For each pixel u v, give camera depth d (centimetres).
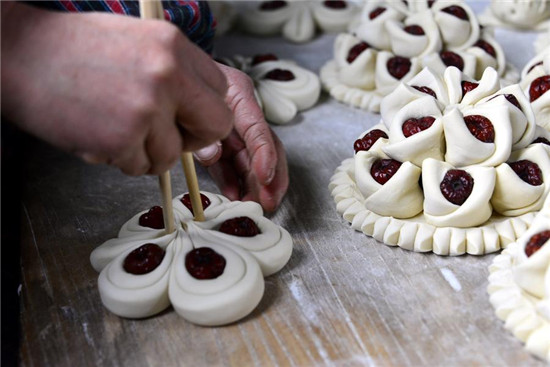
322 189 166
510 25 237
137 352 121
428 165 138
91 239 152
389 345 119
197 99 103
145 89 95
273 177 150
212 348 121
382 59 197
